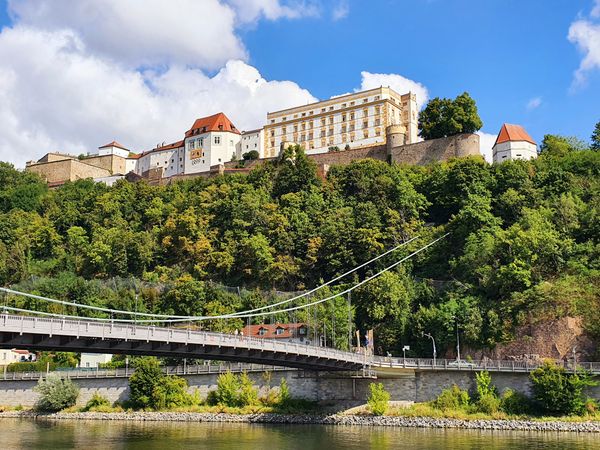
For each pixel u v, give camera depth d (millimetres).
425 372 85188
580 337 85375
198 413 88938
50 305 121938
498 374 81750
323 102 188750
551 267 98688
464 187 129000
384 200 132000
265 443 66312
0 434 75000
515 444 63594
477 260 106000
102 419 91062
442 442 65500
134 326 56844
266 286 123938
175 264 135375
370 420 81250
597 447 61406
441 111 155125
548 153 152375
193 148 196500
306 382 90000
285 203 140250
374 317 102688
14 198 181000
